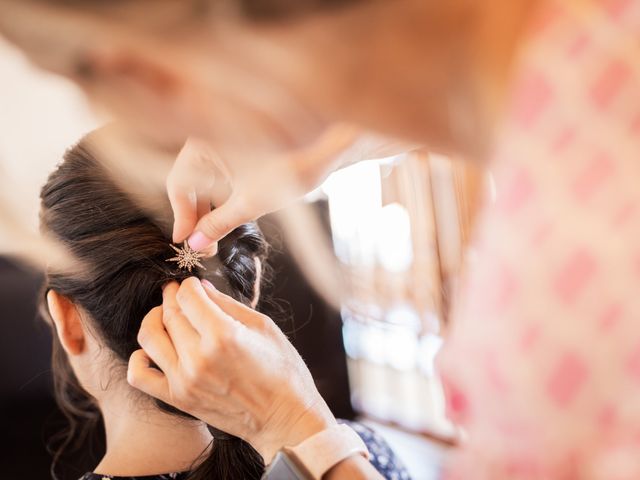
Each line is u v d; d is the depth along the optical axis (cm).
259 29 51
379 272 311
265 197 94
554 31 56
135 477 115
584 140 56
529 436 57
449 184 260
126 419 116
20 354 215
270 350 100
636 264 53
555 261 56
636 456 52
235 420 100
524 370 56
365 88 56
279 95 56
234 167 89
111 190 111
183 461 116
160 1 49
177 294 104
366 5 52
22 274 213
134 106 58
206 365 96
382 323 325
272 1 50
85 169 111
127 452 116
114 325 113
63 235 112
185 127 60
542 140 57
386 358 337
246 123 59
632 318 53
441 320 291
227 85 55
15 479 215
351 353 336
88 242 111
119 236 111
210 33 51
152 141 71
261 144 62
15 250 73
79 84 57
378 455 135
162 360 100
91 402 173
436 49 55
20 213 71
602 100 55
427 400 328
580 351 55
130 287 111
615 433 54
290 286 211
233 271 120
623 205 54
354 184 292
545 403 56
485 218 61
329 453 94
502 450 58
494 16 55
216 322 98
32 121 67
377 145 92
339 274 255
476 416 60
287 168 88
